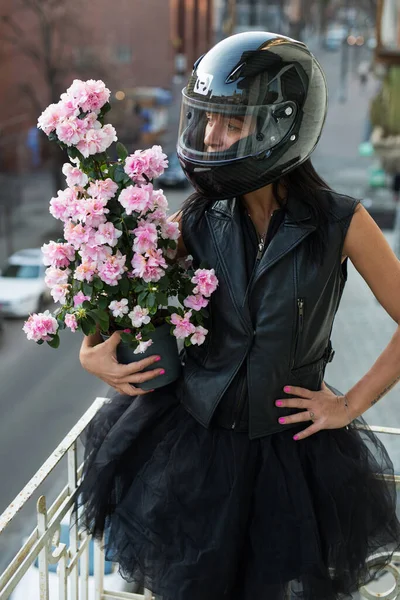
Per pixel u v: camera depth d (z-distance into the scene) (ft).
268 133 4.69
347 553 5.28
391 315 5.23
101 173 5.01
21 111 78.07
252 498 5.18
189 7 109.09
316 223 4.90
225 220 5.17
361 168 96.02
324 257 4.93
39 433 31.22
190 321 5.19
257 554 5.13
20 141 78.54
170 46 102.53
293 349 5.02
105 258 4.79
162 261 4.85
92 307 5.00
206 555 5.01
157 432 5.52
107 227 4.74
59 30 69.67
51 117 4.80
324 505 5.21
